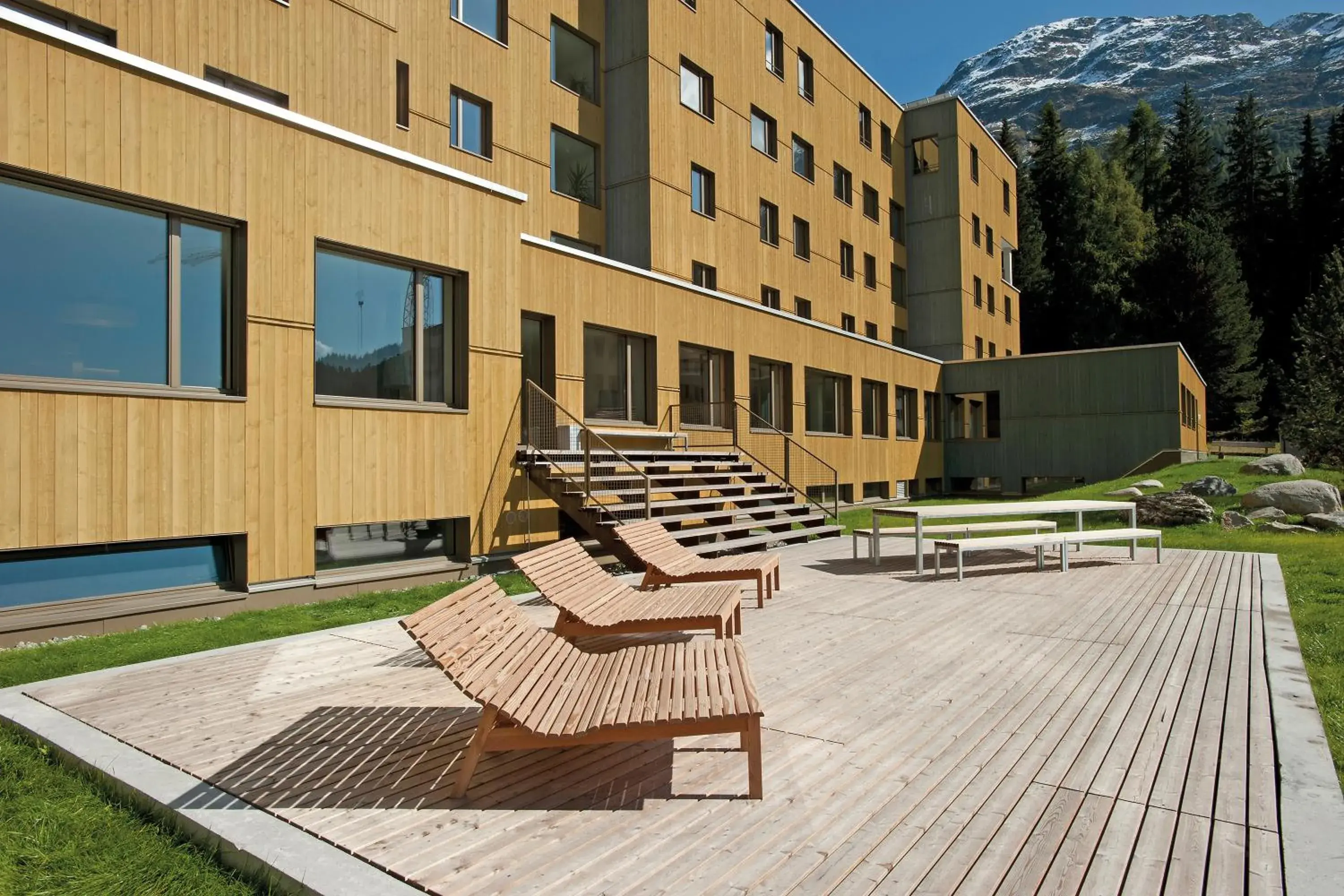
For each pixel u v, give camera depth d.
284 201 8.73
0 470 6.68
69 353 7.27
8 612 6.87
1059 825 3.16
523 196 11.64
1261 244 63.81
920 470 28.44
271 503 8.56
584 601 6.05
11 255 6.94
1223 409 52.69
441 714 4.68
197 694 5.09
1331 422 20.23
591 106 20.69
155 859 3.10
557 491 11.42
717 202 22.61
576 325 13.67
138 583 7.74
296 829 3.20
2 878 2.97
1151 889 2.69
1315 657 5.75
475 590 4.30
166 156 7.76
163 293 7.93
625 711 3.55
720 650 4.56
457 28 17.16
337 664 5.85
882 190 33.19
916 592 8.84
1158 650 6.05
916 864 2.87
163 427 7.72
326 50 14.59
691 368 17.00
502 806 3.42
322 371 9.31
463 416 10.72
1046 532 12.04
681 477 13.44
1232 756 3.89
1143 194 70.75
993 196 39.28
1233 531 14.10
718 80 22.84
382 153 9.73
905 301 35.22
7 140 6.72
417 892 2.72
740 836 3.11
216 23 13.05
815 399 22.11
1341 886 2.65
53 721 4.55
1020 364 28.86
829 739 4.19
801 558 12.07
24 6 11.14
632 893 2.69
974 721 4.46
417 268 10.37
